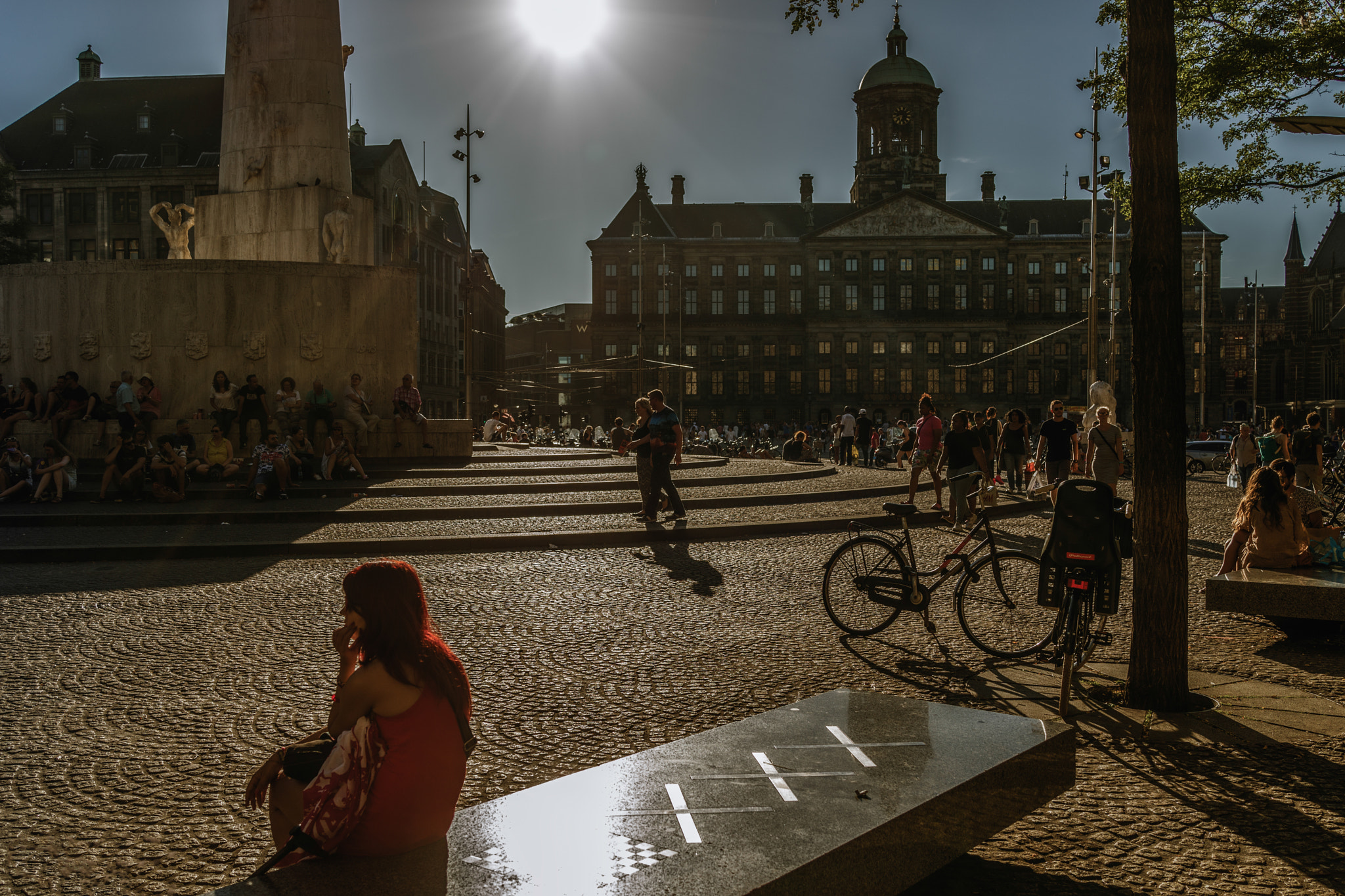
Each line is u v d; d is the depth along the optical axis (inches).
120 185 2768.2
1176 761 185.6
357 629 108.5
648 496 529.7
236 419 744.3
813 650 275.7
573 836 114.1
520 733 203.2
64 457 600.1
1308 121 303.6
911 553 289.0
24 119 2893.7
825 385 3599.9
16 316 798.5
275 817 114.3
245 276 794.2
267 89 844.0
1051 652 267.9
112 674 249.3
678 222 3806.6
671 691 234.4
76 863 142.5
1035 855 145.6
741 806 123.6
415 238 2822.3
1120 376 3526.1
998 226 3614.7
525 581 386.9
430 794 104.0
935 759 140.6
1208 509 698.8
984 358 3555.6
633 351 3644.2
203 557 445.1
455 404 3324.3
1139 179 221.0
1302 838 151.2
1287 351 4005.9
